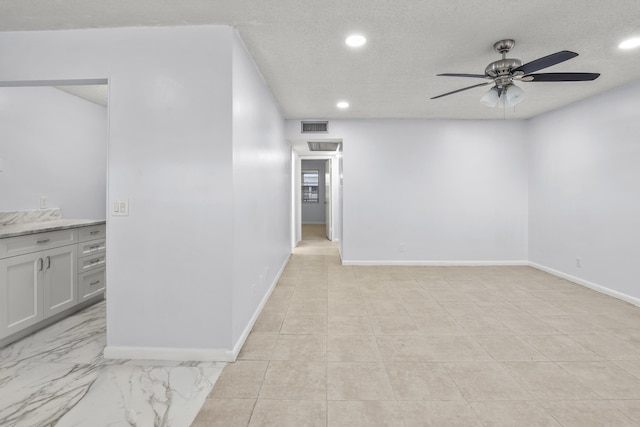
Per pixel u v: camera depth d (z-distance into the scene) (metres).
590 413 1.73
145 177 2.30
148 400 1.86
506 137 5.19
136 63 2.29
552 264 4.70
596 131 3.93
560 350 2.43
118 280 2.33
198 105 2.28
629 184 3.53
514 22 2.29
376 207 5.25
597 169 3.92
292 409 1.77
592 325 2.89
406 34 2.45
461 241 5.25
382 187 5.23
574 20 2.27
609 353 2.38
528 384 2.00
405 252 5.26
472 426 1.64
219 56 2.28
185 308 2.32
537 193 4.98
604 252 3.84
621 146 3.62
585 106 4.09
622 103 3.60
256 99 3.01
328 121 5.17
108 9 2.07
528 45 2.64
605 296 3.71
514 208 5.22
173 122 2.29
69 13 2.11
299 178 7.86
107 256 2.33
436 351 2.43
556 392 1.92
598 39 2.55
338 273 4.77
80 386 2.00
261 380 2.06
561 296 3.71
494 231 5.23
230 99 2.27
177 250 2.31
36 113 3.46
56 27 2.28
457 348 2.47
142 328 2.33
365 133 5.19
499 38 2.52
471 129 5.18
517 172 5.21
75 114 3.92
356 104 4.33
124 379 2.07
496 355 2.36
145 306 2.33
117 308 2.34
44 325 2.87
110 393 1.93
